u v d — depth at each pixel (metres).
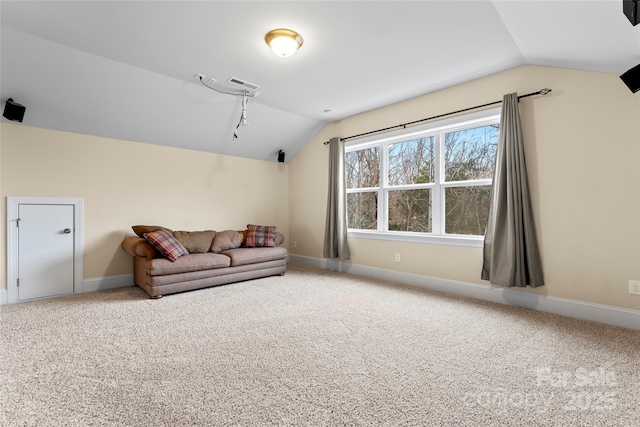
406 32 2.47
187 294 3.48
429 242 3.81
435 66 3.08
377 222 4.51
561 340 2.26
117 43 2.67
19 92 2.99
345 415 1.43
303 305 3.09
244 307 3.03
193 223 4.64
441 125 3.68
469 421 1.39
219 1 2.10
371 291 3.64
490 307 3.04
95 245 3.72
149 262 3.33
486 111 3.31
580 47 2.31
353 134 4.71
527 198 2.95
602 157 2.63
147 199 4.17
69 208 3.54
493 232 3.14
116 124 3.72
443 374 1.79
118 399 1.53
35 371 1.79
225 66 3.09
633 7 1.41
